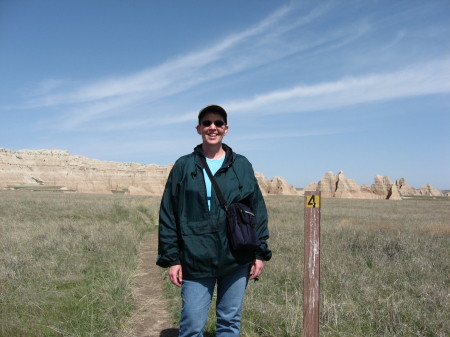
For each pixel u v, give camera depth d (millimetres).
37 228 13227
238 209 3348
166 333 5035
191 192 3383
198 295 3367
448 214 28484
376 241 11672
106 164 113188
